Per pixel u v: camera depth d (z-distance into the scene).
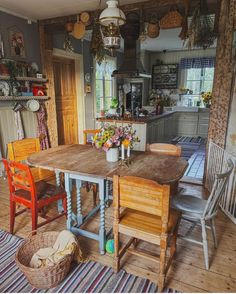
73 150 2.55
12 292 1.64
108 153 2.13
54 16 3.89
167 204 1.45
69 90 5.21
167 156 2.31
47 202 2.12
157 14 3.38
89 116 5.73
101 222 1.96
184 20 3.04
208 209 1.85
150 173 1.84
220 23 2.84
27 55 4.01
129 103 7.08
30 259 1.83
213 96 3.08
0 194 3.12
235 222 2.47
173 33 5.09
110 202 2.79
